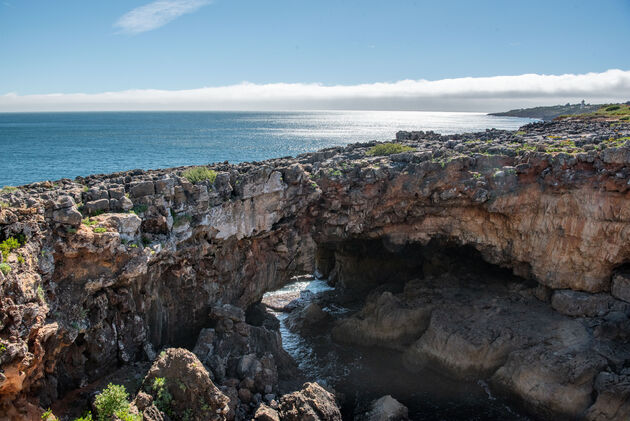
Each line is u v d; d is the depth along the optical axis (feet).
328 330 146.41
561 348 110.42
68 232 82.33
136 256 91.56
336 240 136.05
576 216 115.65
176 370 84.12
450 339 120.57
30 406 71.51
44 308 73.61
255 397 99.30
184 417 82.94
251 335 113.19
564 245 119.14
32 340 69.97
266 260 128.57
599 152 112.27
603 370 103.14
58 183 115.85
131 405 78.28
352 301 168.45
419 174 123.65
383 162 131.34
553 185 115.96
